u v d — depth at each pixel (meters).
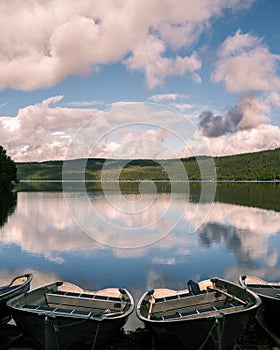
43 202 44.31
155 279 14.43
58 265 16.44
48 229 25.62
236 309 9.01
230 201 45.88
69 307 9.88
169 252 18.86
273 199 49.38
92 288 13.35
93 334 8.28
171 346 8.56
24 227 26.44
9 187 72.31
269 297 9.15
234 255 18.14
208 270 15.62
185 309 9.75
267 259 17.38
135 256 18.02
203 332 7.92
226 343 8.23
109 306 9.69
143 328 9.84
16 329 9.90
